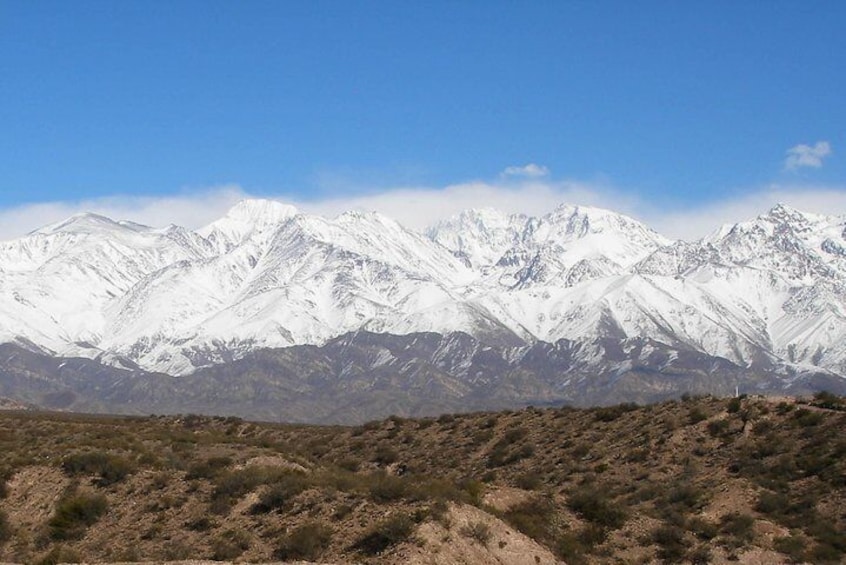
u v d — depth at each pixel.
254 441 83.19
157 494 59.25
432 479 62.88
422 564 48.94
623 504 70.50
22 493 60.88
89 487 60.69
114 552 53.12
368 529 52.00
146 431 90.31
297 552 50.88
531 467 84.19
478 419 99.75
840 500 71.00
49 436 82.56
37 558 53.09
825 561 61.97
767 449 80.38
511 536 54.25
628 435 86.69
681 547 61.59
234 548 51.88
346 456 93.25
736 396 92.69
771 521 68.69
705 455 81.56
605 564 58.12
